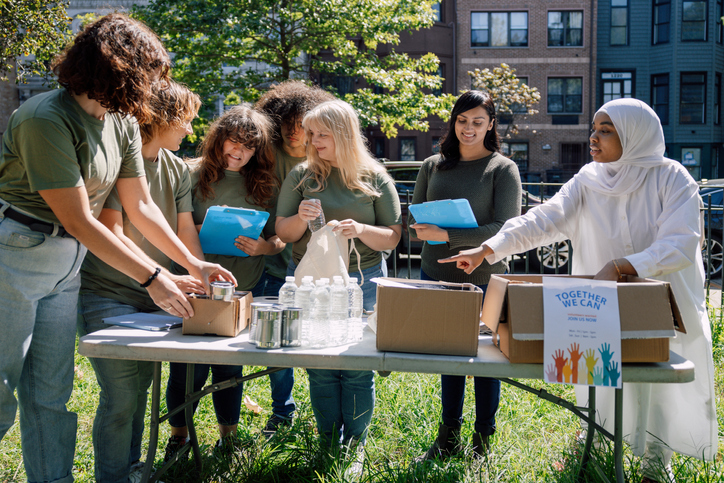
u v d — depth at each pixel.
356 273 2.64
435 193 2.84
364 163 2.63
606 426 2.46
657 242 2.02
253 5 9.45
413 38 20.06
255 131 2.70
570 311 1.69
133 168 2.17
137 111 1.80
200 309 1.98
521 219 2.41
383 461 2.62
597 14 21.03
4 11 7.26
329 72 10.74
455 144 2.82
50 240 1.89
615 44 21.25
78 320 2.30
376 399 3.21
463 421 2.90
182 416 2.65
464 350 1.81
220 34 9.45
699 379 2.21
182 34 9.63
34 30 7.54
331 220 2.53
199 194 2.81
